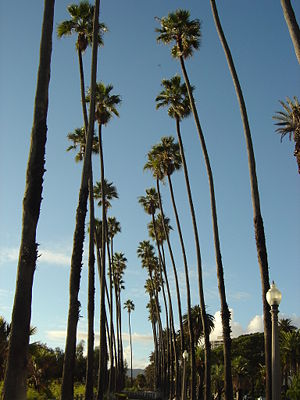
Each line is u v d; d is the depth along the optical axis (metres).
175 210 39.59
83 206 18.62
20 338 10.56
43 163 12.03
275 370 11.12
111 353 54.53
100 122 36.34
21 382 10.30
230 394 21.61
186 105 36.41
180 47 31.69
